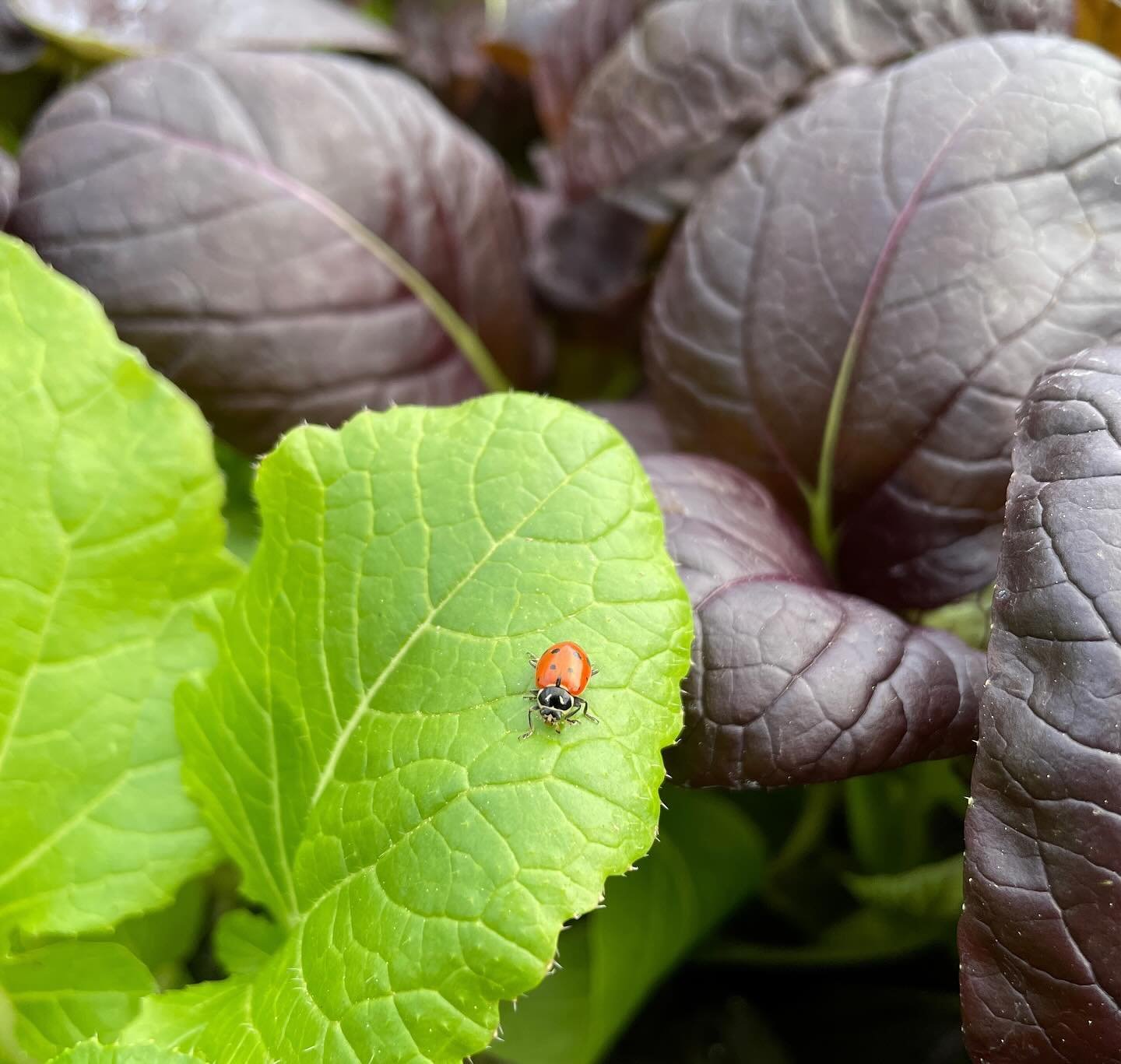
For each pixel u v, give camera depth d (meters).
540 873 0.09
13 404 0.11
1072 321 0.12
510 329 0.16
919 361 0.12
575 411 0.11
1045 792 0.09
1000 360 0.12
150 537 0.12
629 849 0.09
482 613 0.10
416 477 0.11
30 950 0.11
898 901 0.14
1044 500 0.10
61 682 0.11
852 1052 0.15
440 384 0.15
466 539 0.10
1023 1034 0.09
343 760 0.10
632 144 0.16
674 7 0.15
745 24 0.15
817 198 0.13
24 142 0.14
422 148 0.15
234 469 0.16
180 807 0.12
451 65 0.22
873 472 0.13
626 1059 0.15
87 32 0.16
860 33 0.14
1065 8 0.14
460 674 0.10
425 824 0.10
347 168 0.14
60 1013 0.11
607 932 0.13
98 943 0.12
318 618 0.11
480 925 0.09
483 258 0.16
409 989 0.09
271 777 0.11
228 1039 0.10
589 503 0.10
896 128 0.13
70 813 0.12
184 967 0.14
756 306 0.13
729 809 0.14
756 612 0.11
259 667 0.11
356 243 0.14
